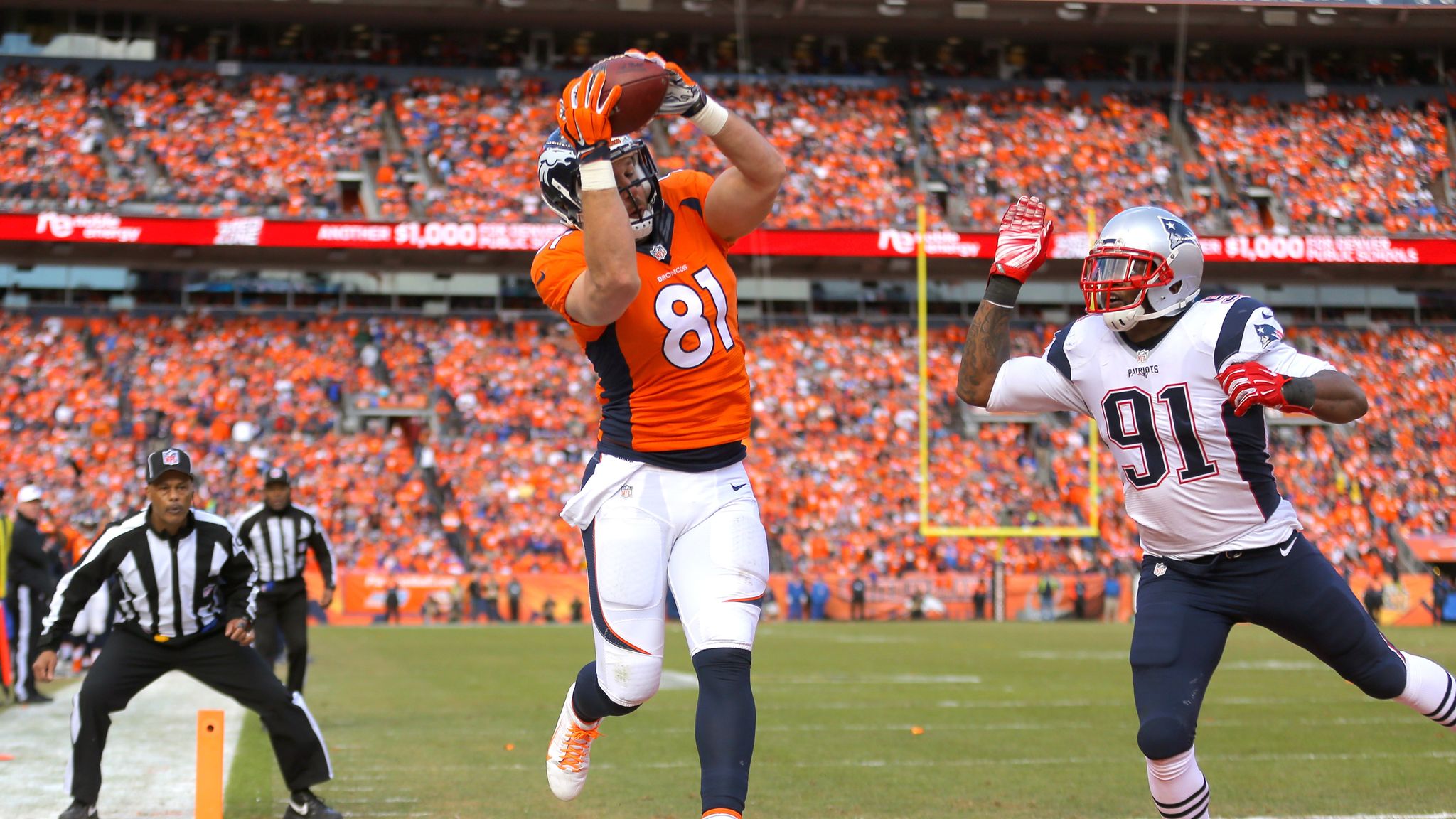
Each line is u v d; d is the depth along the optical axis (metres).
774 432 30.16
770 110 34.59
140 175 30.78
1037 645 18.42
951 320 33.06
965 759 7.25
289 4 32.38
